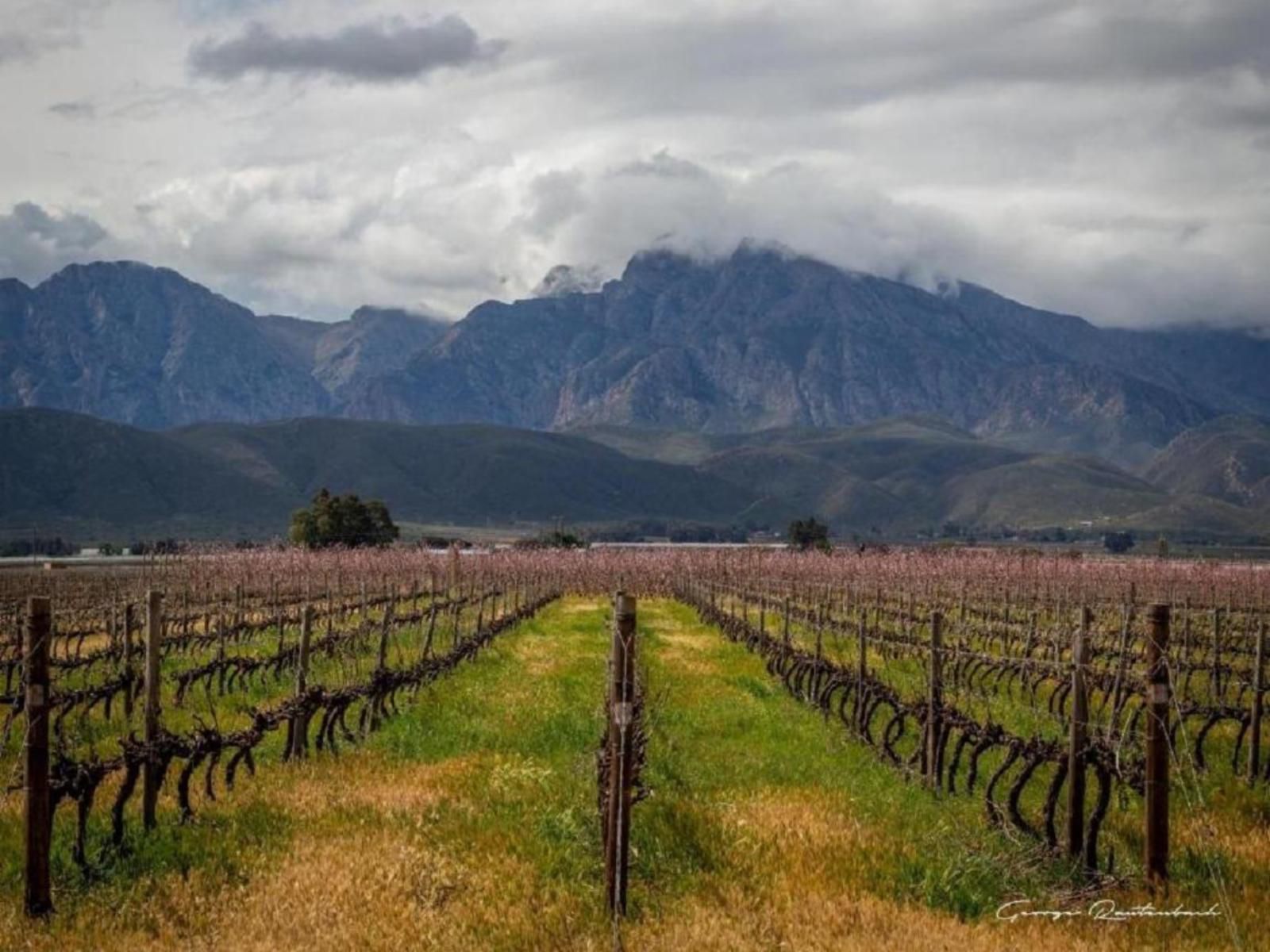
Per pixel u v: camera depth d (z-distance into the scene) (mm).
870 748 19141
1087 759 12508
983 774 17016
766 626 44406
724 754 18375
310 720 18016
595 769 15766
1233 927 10008
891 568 66688
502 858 12008
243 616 42625
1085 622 12859
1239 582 60938
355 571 66000
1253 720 16984
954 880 11625
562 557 90375
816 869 11781
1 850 12227
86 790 11898
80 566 107500
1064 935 10180
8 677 23969
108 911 10703
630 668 11250
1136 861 12516
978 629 36375
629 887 11336
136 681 22516
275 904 10578
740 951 9609
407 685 24422
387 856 11844
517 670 30156
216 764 16281
